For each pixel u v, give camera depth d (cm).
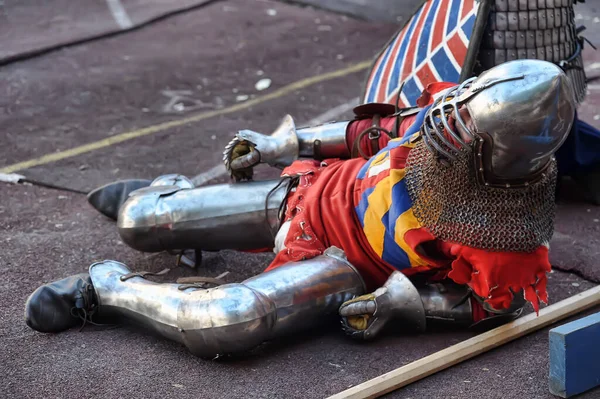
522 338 356
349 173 369
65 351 351
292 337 360
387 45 470
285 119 416
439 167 312
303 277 338
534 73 286
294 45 896
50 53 841
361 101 473
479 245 311
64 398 317
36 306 357
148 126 666
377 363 338
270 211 382
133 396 318
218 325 317
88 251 450
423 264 337
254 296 321
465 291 347
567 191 522
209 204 389
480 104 292
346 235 351
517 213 308
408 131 350
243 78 792
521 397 315
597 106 676
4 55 816
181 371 334
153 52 860
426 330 363
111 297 360
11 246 456
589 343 313
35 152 607
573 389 313
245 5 1041
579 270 417
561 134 289
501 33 423
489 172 300
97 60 830
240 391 320
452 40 420
